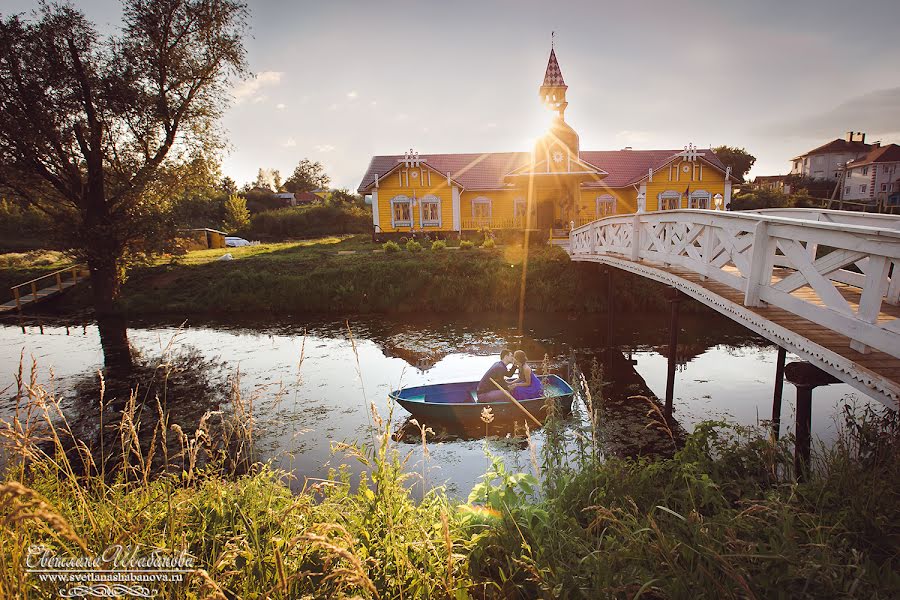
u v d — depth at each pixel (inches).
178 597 89.4
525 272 784.9
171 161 843.4
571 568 103.8
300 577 100.3
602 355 501.7
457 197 1215.6
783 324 203.2
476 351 528.1
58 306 885.2
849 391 360.5
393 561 107.0
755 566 95.4
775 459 165.6
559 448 183.3
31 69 686.5
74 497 129.8
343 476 151.3
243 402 180.9
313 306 796.6
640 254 415.8
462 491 231.5
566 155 1016.2
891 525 115.5
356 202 2583.7
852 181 2112.5
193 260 1024.9
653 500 143.9
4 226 1696.6
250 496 141.3
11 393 405.1
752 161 2359.7
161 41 763.4
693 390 383.2
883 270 151.3
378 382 422.9
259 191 2847.0
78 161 773.9
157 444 298.0
